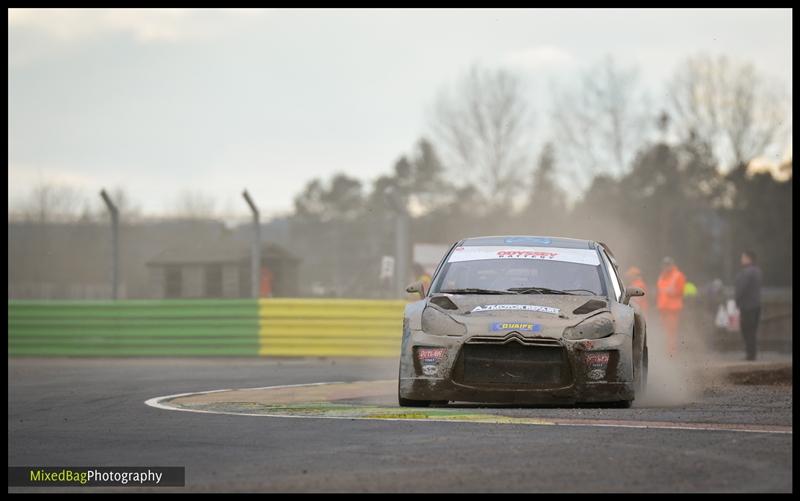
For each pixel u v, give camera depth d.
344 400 39.59
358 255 87.75
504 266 37.78
